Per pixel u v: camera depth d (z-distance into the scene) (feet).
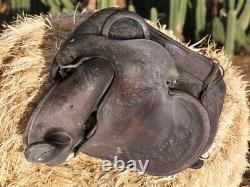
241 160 6.67
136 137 5.04
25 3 8.98
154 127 4.99
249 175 7.64
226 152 6.24
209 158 6.03
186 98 5.01
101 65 4.77
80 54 4.89
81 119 4.80
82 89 4.73
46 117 4.80
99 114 4.83
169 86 5.05
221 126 6.10
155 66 4.84
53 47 5.82
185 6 8.88
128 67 4.78
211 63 5.34
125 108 4.87
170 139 5.07
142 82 4.83
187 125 5.06
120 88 4.81
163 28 6.57
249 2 9.06
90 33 4.95
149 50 4.83
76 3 9.31
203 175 5.98
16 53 5.87
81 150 5.04
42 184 5.67
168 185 5.78
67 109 4.75
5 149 5.63
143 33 4.96
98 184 5.67
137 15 4.93
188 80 5.18
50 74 5.26
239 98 6.46
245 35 9.25
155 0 9.51
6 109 5.60
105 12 5.11
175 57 5.19
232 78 6.51
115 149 5.16
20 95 5.59
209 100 5.28
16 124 5.57
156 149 5.11
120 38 4.87
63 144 4.75
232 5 8.96
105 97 4.80
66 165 5.69
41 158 4.75
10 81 5.64
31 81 5.60
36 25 6.02
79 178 5.69
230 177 6.59
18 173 5.69
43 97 4.94
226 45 8.77
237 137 6.38
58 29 6.00
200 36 9.17
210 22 9.16
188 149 5.13
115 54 4.79
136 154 5.17
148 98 4.88
